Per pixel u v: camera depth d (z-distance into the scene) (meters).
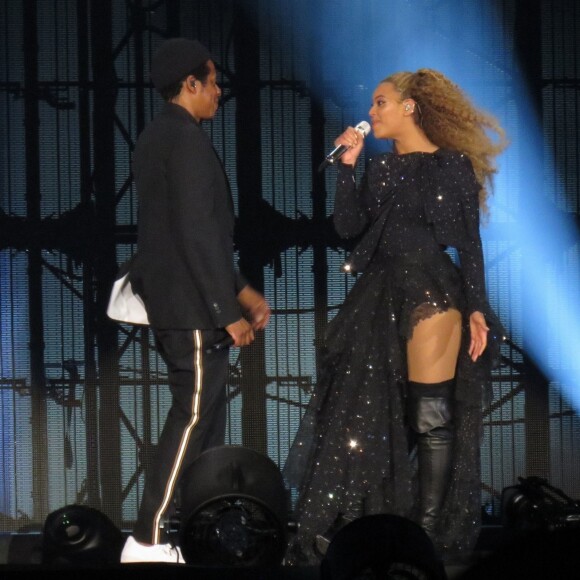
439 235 15.27
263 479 13.04
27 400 21.95
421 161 15.56
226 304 14.06
